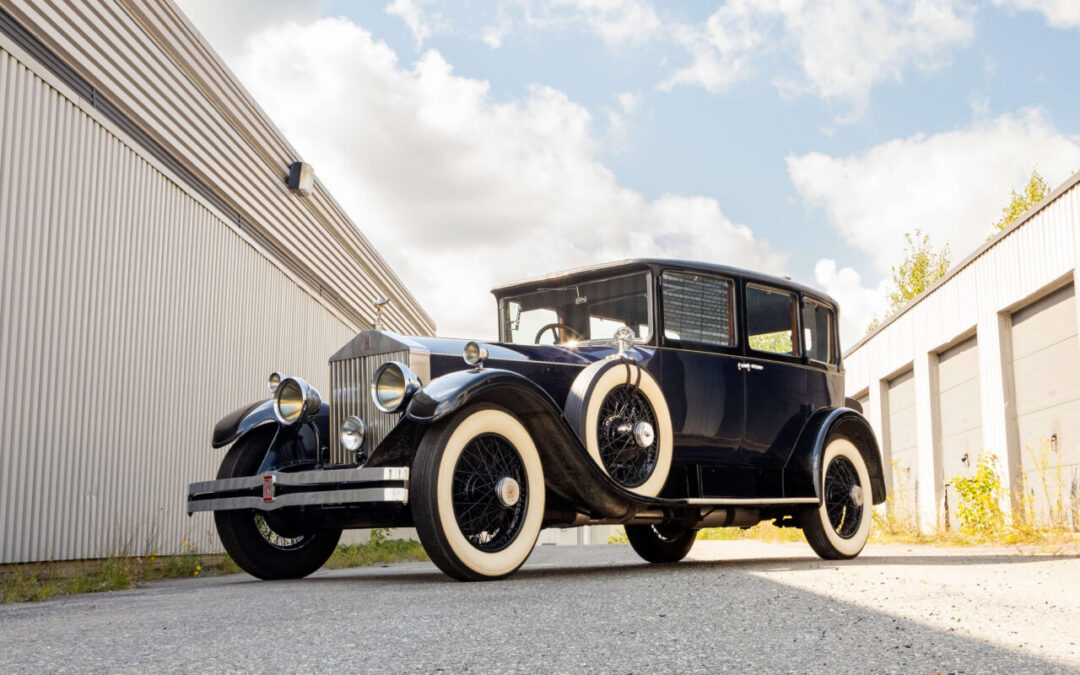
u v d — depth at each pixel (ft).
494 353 14.78
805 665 6.19
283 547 15.92
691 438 16.20
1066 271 27.48
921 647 6.82
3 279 16.20
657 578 12.31
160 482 21.27
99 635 7.95
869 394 48.44
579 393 14.12
